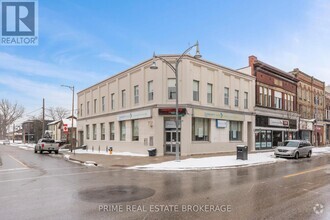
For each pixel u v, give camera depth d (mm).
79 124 41531
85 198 8352
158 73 24188
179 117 23500
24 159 23469
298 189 9727
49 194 8969
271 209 7074
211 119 25812
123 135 29547
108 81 32469
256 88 31938
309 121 42750
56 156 27344
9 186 10453
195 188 9961
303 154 24844
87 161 20156
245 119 29672
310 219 6273
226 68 27594
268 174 13727
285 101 37375
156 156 23031
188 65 23828
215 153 25531
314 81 45750
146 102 25547
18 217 6496
